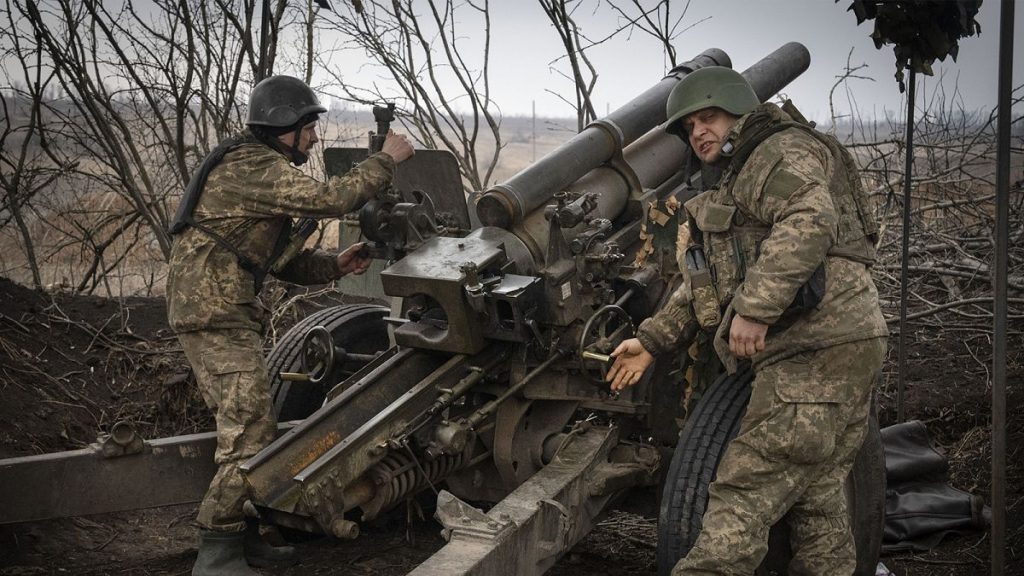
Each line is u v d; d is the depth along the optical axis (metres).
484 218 3.71
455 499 2.90
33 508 3.40
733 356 3.02
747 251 2.97
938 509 4.17
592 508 3.54
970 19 3.92
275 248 3.63
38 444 4.50
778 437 2.86
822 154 2.92
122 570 3.72
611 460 3.77
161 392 5.14
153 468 3.60
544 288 3.58
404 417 3.37
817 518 3.05
